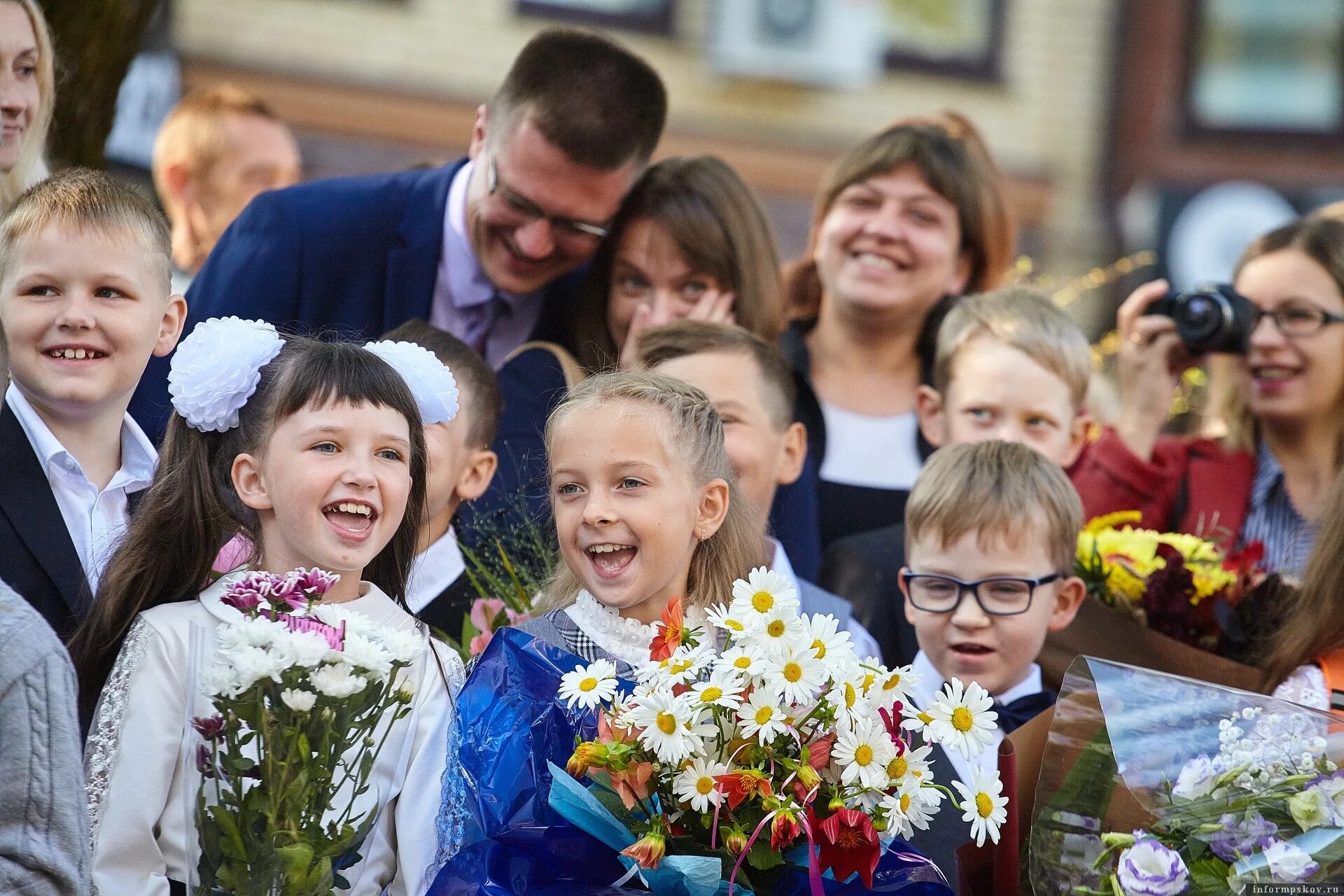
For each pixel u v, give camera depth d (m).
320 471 4.78
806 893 4.27
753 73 18.05
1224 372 8.18
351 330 7.25
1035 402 7.21
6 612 4.06
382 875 4.59
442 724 4.78
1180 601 6.23
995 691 5.96
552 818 4.32
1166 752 4.50
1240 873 4.27
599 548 4.93
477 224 7.34
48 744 3.99
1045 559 5.94
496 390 6.70
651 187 7.66
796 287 8.48
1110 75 19.00
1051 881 4.47
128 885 4.30
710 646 4.62
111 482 5.46
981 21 18.78
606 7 17.72
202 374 4.88
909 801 4.25
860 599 6.90
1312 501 7.65
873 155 8.08
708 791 4.09
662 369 6.66
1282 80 19.56
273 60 16.39
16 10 6.36
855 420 7.96
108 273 5.33
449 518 6.46
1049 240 18.77
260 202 7.30
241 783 4.20
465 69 17.09
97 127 8.01
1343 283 7.77
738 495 5.36
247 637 4.21
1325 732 4.50
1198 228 18.69
